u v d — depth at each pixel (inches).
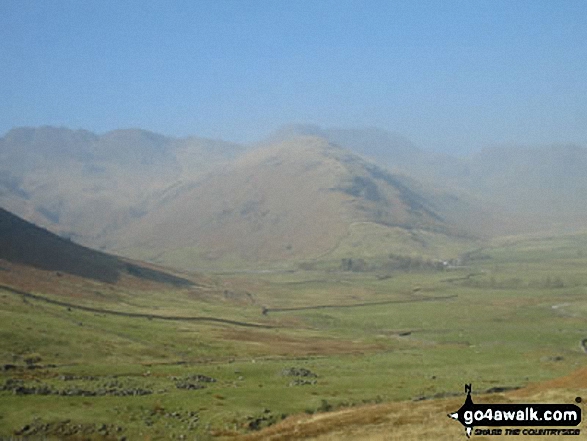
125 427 2938.0
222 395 3545.8
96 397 3380.9
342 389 3934.5
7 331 4798.2
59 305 7047.2
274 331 7760.8
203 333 6614.2
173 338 6018.7
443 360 5565.9
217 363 4950.8
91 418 2994.6
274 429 2842.0
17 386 3430.1
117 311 7672.2
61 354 4606.3
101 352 4874.5
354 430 2541.8
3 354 4296.3
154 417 3102.9
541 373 4854.8
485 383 4269.2
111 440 2817.4
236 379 4190.5
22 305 6284.5
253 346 6092.5
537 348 6820.9
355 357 5733.3
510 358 5728.3
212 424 3031.5
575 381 3179.1
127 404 3250.5
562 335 7864.2
